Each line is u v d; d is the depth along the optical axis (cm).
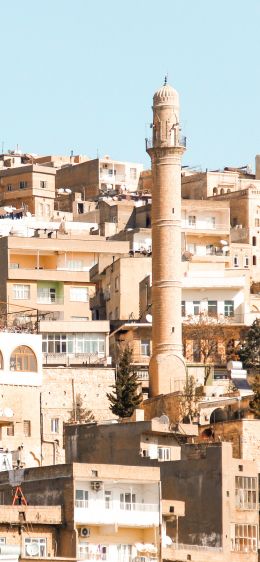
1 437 18300
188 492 15088
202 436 17050
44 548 13425
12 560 12938
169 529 14750
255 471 15238
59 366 19725
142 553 13900
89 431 16250
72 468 13825
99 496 13838
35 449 18512
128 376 19350
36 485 13938
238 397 18038
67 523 13600
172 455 15962
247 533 15012
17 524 13338
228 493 14938
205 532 14862
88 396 19475
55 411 19175
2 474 14375
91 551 13700
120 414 19088
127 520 13938
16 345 18600
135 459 15788
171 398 18912
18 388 18500
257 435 16912
